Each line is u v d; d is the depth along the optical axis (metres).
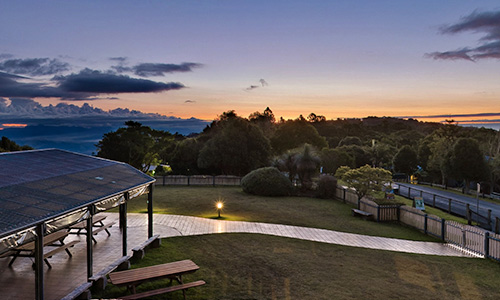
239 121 45.06
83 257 10.94
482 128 74.56
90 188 9.43
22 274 9.47
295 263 11.79
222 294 8.85
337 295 9.30
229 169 45.53
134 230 14.73
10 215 6.54
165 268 8.75
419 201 26.25
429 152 61.72
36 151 12.09
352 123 133.62
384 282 10.65
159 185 34.12
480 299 9.85
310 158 31.81
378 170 24.11
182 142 49.66
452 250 15.84
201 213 20.48
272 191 29.02
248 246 13.48
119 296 8.38
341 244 15.09
